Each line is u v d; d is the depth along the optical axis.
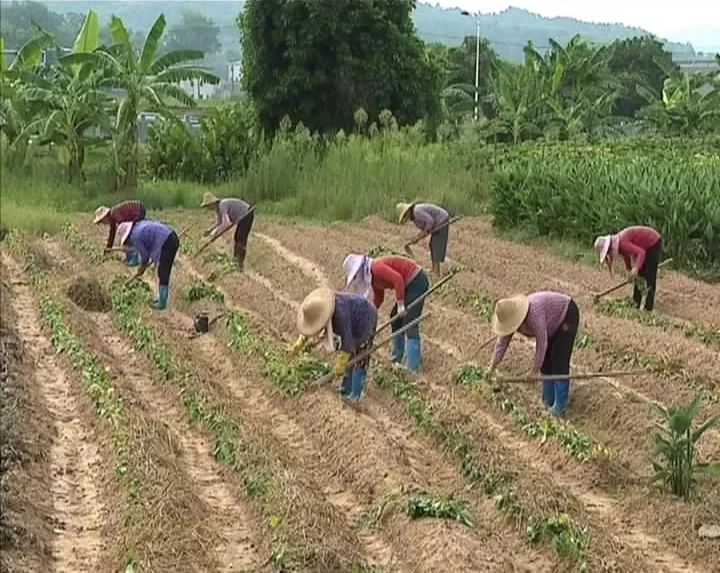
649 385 11.88
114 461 9.44
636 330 13.91
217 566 7.67
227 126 31.23
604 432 10.73
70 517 8.61
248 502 8.77
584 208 20.69
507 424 10.80
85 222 24.62
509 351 13.02
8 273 18.50
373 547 8.09
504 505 8.55
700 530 8.28
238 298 16.80
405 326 11.47
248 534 8.27
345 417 10.46
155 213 26.77
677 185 19.09
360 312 10.83
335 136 31.17
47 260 19.34
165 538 7.72
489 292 16.56
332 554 7.44
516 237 22.30
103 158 30.48
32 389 11.64
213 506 8.82
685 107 37.12
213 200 18.56
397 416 10.95
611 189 20.11
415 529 7.99
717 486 9.19
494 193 23.75
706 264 18.47
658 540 8.41
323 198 26.59
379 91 33.22
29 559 7.55
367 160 27.44
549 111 38.19
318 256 20.03
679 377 11.98
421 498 8.39
